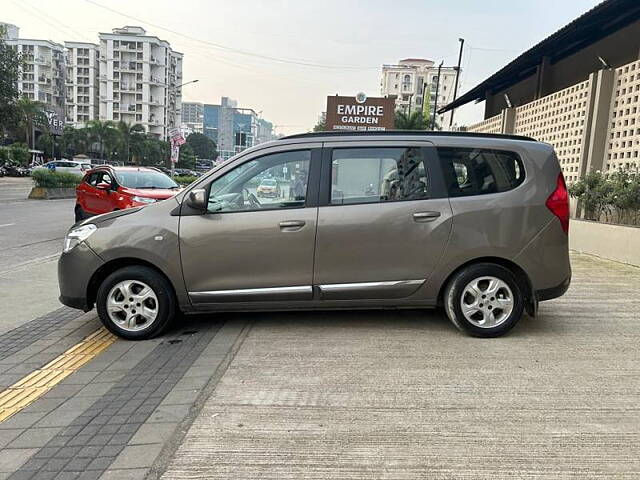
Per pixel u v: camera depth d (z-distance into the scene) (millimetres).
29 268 8594
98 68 118062
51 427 3301
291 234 4668
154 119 115875
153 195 10883
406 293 4777
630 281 7320
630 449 2969
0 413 3510
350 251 4688
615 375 3984
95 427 3279
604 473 2748
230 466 2826
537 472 2758
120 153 81875
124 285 4824
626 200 8992
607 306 5965
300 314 5535
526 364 4191
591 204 10219
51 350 4719
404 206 4699
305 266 4703
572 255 9750
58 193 26578
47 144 72938
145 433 3182
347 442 3057
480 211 4680
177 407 3510
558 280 4801
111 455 2955
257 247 4684
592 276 7664
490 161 4805
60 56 114500
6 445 3102
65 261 4887
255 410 3445
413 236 4680
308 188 4750
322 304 4805
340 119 23562
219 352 4508
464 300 4762
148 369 4184
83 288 4855
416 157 4793
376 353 4430
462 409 3443
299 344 4656
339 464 2838
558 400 3570
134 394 3732
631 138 10008
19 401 3689
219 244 4691
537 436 3109
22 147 56844
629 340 4781
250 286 4742
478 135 4938
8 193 28578
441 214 4680
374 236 4672
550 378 3924
